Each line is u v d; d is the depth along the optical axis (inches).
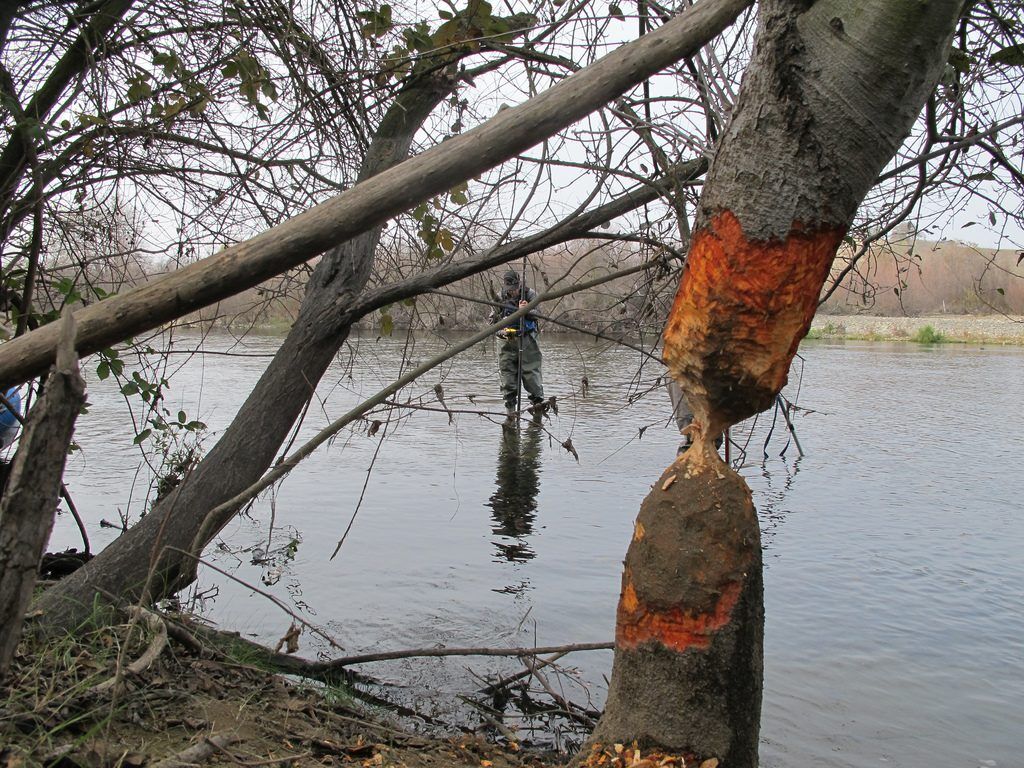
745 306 87.6
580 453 394.9
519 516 286.7
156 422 204.4
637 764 91.9
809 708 161.6
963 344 1075.9
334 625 192.5
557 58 166.9
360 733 130.0
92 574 153.3
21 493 69.7
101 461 345.7
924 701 164.9
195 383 579.2
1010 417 513.0
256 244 81.6
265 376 177.6
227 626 187.8
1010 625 201.5
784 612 208.2
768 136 83.2
